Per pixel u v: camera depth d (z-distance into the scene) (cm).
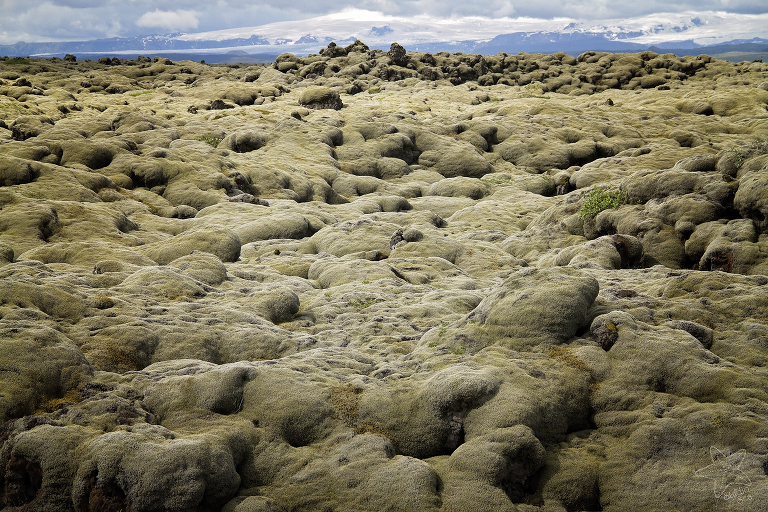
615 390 871
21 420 753
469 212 3288
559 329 970
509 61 11488
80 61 13250
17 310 959
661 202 2164
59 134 3728
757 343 958
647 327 977
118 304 1126
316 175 4222
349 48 11831
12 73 10094
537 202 3503
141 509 664
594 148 5141
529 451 757
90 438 743
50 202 2403
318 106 6794
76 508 690
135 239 2322
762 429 752
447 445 816
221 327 1133
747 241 1759
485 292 1518
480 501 704
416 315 1295
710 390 838
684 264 1980
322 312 1362
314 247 2444
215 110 6888
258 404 860
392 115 5894
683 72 10500
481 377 845
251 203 3303
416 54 11319
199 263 1580
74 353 884
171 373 921
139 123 4769
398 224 2897
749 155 2131
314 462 779
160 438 750
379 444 794
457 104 8231
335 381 922
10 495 705
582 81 10369
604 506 747
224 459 732
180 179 3441
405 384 909
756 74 9938
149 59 13850
